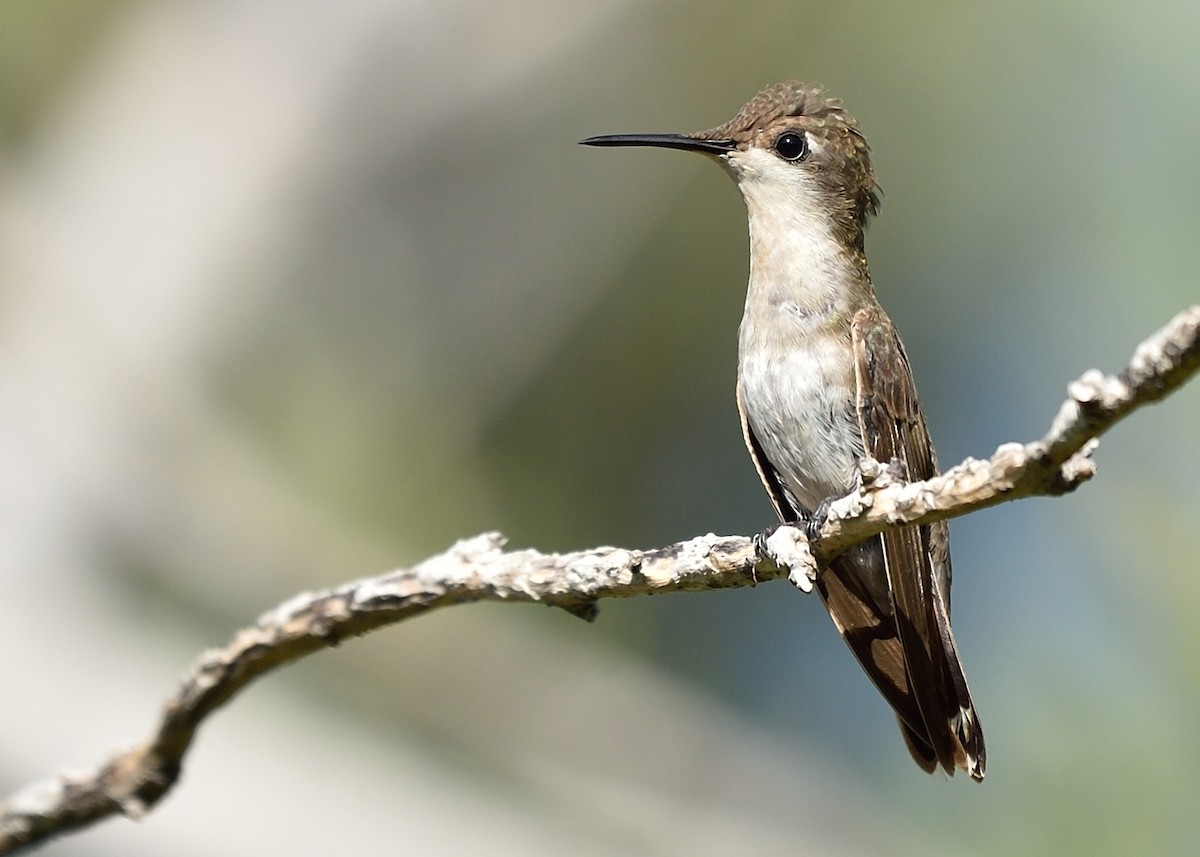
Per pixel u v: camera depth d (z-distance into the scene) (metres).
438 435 12.77
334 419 12.41
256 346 12.51
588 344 13.25
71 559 10.48
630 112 13.34
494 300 13.25
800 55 12.85
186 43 13.13
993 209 11.99
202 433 11.53
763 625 11.62
